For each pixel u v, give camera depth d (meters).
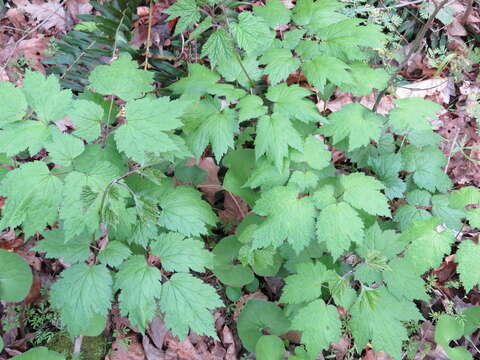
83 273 0.35
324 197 0.39
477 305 0.53
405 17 0.69
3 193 0.32
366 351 0.50
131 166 0.43
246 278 0.48
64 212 0.32
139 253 0.41
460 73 0.67
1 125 0.33
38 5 0.68
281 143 0.39
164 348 0.49
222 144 0.41
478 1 0.70
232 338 0.50
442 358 0.49
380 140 0.53
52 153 0.33
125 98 0.38
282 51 0.43
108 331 0.49
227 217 0.55
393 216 0.51
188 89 0.46
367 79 0.45
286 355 0.47
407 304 0.40
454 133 0.64
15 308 0.48
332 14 0.46
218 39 0.37
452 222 0.47
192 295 0.35
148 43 0.57
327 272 0.42
